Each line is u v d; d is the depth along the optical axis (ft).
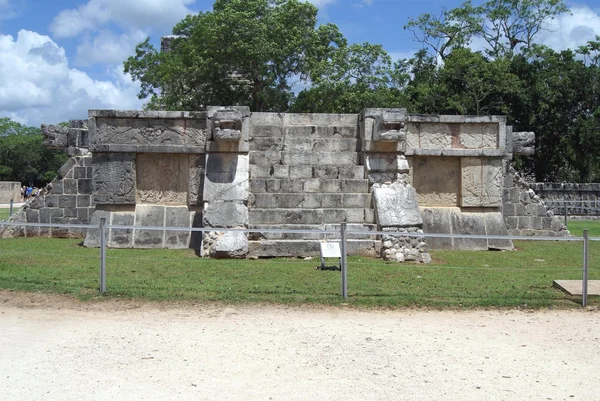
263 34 88.38
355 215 36.35
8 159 182.60
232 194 35.96
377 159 38.55
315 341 18.45
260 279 27.12
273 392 14.07
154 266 30.12
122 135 38.78
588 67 104.47
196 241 38.27
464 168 40.73
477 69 102.22
